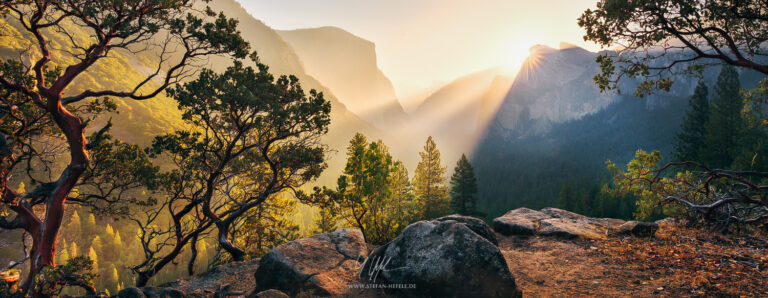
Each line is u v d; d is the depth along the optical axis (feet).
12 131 32.71
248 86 36.86
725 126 98.07
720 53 20.21
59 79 29.45
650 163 39.17
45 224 29.25
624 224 30.12
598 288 17.88
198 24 34.04
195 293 20.07
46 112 35.27
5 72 30.30
